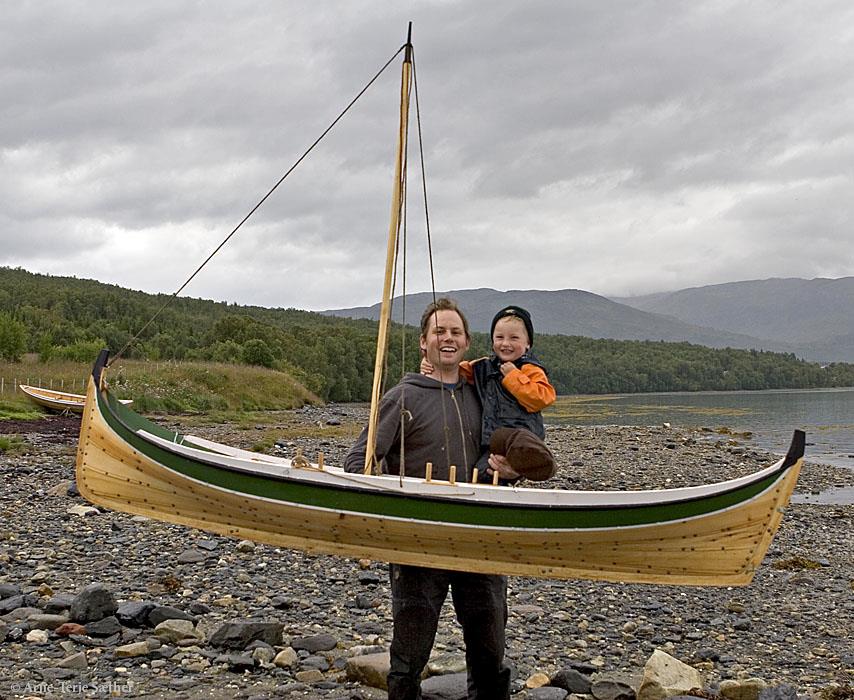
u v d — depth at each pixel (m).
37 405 30.58
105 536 11.75
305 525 4.83
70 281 158.25
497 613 4.88
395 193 5.16
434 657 6.80
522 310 5.06
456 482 4.80
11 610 7.65
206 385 52.56
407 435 4.88
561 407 95.06
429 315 5.02
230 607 8.56
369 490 4.69
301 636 7.48
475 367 5.07
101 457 5.04
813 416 71.38
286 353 94.50
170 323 114.44
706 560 4.89
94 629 6.98
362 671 6.24
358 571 10.63
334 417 52.78
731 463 31.41
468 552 4.71
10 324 48.12
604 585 11.27
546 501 5.01
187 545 11.47
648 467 29.36
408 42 5.24
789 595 11.41
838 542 16.22
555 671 7.23
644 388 171.12
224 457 5.02
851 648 8.91
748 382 186.00
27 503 13.80
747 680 6.79
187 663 6.46
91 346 53.22
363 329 164.50
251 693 5.92
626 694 6.52
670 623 9.61
